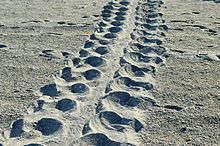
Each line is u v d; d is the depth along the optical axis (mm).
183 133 2148
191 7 4832
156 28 4031
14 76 2881
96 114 2346
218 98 2512
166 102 2482
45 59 3215
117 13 4617
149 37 3756
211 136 2117
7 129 2211
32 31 3924
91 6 4988
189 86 2686
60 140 2094
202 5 4926
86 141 2074
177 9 4750
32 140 2105
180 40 3643
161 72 2947
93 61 3168
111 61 3174
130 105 2471
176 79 2807
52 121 2270
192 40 3633
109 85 2730
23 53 3334
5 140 2107
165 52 3344
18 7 4902
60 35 3812
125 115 2332
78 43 3592
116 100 2516
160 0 5234
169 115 2330
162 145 2041
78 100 2516
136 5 4980
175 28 4008
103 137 2098
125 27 4082
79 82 2777
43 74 2922
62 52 3369
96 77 2867
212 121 2254
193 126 2209
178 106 2428
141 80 2801
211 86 2678
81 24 4168
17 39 3684
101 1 5270
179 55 3273
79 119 2295
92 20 4328
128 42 3623
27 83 2770
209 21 4203
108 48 3439
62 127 2205
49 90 2680
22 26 4078
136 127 2221
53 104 2484
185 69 2982
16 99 2539
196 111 2361
